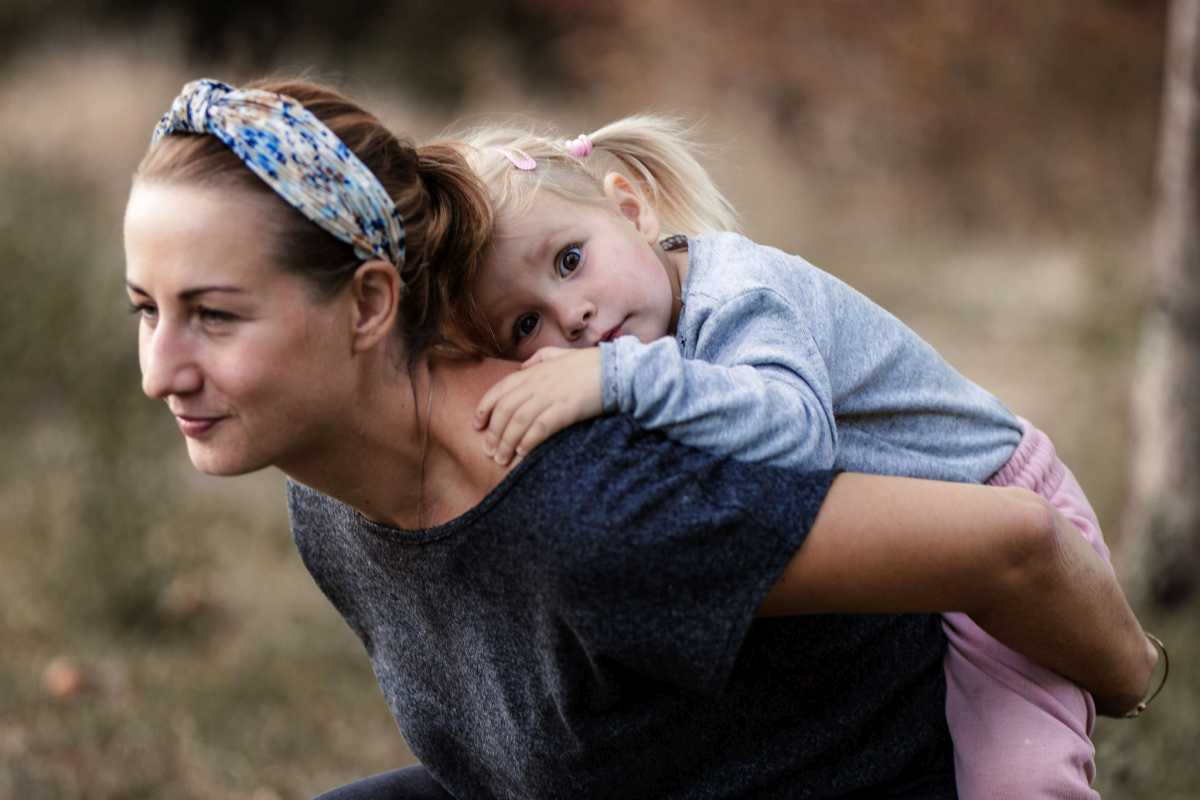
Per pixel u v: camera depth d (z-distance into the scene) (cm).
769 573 197
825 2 1549
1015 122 1511
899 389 238
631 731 216
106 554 626
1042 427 840
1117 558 612
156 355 198
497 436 203
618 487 196
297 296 198
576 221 239
